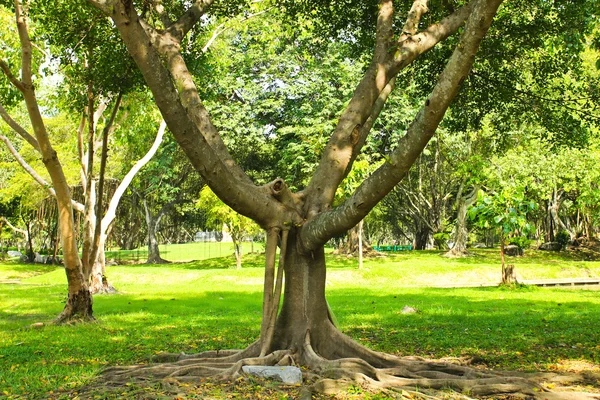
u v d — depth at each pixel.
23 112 34.78
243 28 15.73
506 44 11.30
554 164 28.52
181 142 6.23
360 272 26.95
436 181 40.25
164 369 6.66
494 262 31.03
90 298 12.68
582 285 24.19
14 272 34.19
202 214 43.53
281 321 7.37
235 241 29.75
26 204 34.12
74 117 16.70
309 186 7.62
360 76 29.03
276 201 7.25
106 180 29.64
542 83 11.92
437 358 7.89
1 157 38.50
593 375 6.61
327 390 5.84
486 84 11.45
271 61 30.66
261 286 23.89
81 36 10.98
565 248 39.31
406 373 6.48
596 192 29.91
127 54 11.19
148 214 39.91
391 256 34.69
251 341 9.59
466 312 13.43
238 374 6.24
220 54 18.23
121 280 26.61
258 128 30.53
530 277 26.81
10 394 5.92
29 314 14.62
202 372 6.54
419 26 10.78
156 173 36.47
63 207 12.12
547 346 8.84
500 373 6.54
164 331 11.04
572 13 10.41
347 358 6.55
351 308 14.52
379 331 10.57
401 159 6.14
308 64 30.02
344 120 7.67
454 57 5.74
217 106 30.28
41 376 6.81
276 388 5.80
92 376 6.65
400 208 45.06
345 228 6.72
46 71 12.05
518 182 28.56
